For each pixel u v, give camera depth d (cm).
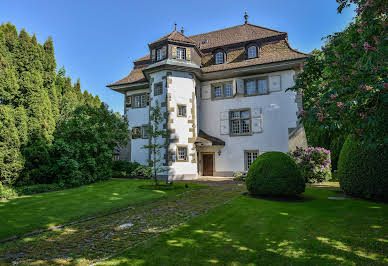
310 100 523
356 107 385
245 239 426
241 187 1157
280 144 1570
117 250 388
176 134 1572
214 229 486
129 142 2019
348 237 433
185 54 1670
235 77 1753
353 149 837
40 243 427
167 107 1571
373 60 401
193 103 1659
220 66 1752
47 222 554
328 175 1339
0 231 483
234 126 1755
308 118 441
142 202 788
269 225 512
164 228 508
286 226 504
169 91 1591
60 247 407
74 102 1989
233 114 1766
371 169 770
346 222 529
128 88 2025
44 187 1011
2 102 1036
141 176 1655
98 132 1430
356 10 486
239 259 342
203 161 1820
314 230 475
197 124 1770
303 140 1509
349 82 438
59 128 1314
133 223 551
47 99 1217
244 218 571
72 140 1279
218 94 1836
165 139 1548
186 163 1581
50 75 1323
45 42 1347
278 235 447
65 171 1121
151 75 1695
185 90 1641
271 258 345
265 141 1617
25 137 1035
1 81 999
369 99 396
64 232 490
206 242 412
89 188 1096
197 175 1631
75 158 1212
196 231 473
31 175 1041
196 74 1723
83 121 1352
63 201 795
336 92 403
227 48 1877
